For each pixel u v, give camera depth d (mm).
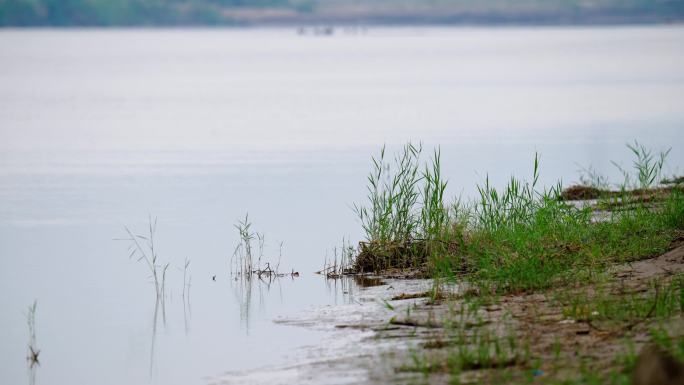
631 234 45219
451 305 36812
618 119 126750
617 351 28891
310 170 84875
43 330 39281
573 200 61750
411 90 192375
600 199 58219
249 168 87125
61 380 33031
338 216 63875
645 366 24000
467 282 40875
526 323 33031
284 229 60000
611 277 38281
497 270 39781
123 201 70688
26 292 45844
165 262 51688
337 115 141375
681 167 80438
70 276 48938
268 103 166125
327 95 182500
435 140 106625
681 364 23859
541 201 51531
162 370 33375
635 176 75562
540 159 87938
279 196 71812
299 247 54594
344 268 47625
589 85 193875
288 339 34969
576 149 95438
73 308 42719
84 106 164250
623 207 52375
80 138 115750
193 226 61281
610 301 34125
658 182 67500
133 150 102750
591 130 114062
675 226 46375
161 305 42688
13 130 125062
